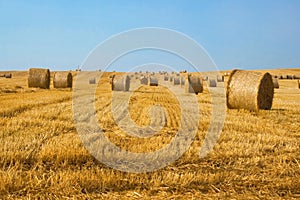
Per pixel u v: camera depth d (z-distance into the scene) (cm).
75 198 532
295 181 629
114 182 598
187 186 599
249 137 985
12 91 2638
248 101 1677
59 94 2388
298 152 848
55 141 841
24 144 804
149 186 596
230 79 1748
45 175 625
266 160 763
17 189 562
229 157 779
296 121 1413
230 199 550
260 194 573
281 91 4091
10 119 1157
